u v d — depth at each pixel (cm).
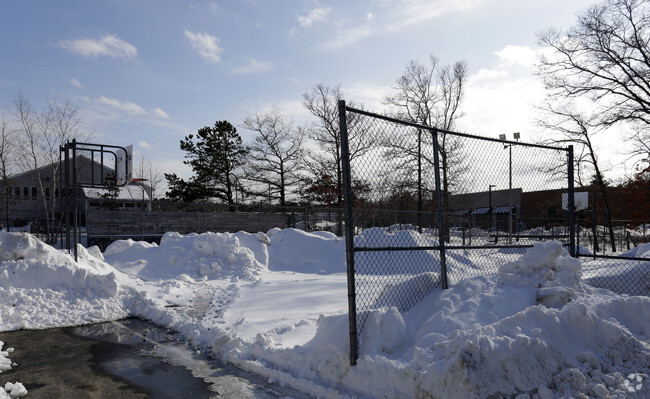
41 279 889
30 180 3738
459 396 373
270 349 555
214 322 769
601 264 1309
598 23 2512
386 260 1123
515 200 1053
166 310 838
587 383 426
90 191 3334
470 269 919
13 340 689
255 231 2856
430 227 1050
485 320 494
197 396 465
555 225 1074
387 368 425
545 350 432
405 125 551
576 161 2703
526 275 605
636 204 2494
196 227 2644
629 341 484
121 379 518
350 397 434
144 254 1477
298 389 477
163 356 609
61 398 462
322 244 1631
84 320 816
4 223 3186
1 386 496
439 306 523
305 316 780
